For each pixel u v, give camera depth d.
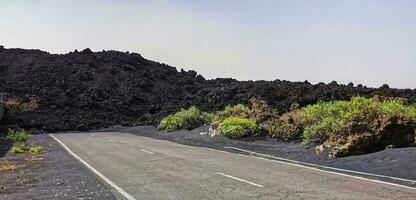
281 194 11.05
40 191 12.62
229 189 11.91
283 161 18.28
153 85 90.62
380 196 10.51
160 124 44.62
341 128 19.89
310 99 39.31
